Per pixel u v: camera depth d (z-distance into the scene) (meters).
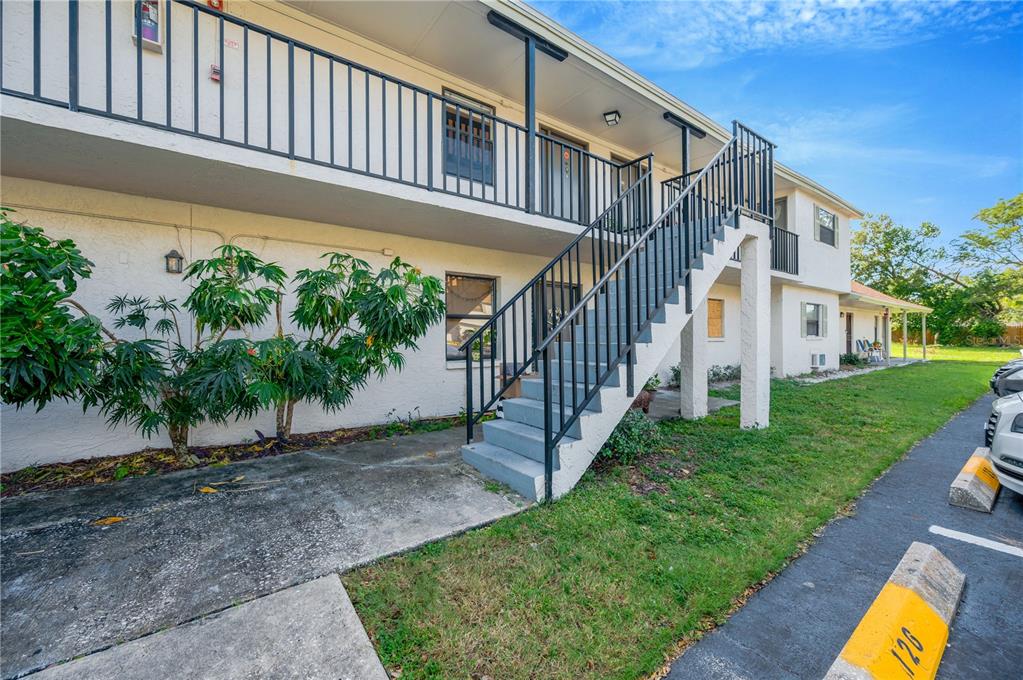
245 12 4.61
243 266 3.75
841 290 13.18
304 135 4.93
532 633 1.83
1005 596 2.20
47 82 3.61
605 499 3.14
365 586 2.10
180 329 4.34
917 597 2.01
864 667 1.61
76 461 3.93
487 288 6.98
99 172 3.57
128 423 4.12
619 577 2.22
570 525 2.74
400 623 1.86
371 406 5.62
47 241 2.65
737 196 5.06
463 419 6.09
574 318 3.35
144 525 2.72
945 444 4.93
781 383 9.77
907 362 16.75
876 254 31.88
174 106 4.20
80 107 2.87
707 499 3.20
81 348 2.93
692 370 5.99
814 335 12.84
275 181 3.80
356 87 5.29
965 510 3.20
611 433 3.77
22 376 2.52
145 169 3.51
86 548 2.44
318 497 3.18
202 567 2.25
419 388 6.04
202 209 4.51
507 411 4.48
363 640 1.75
